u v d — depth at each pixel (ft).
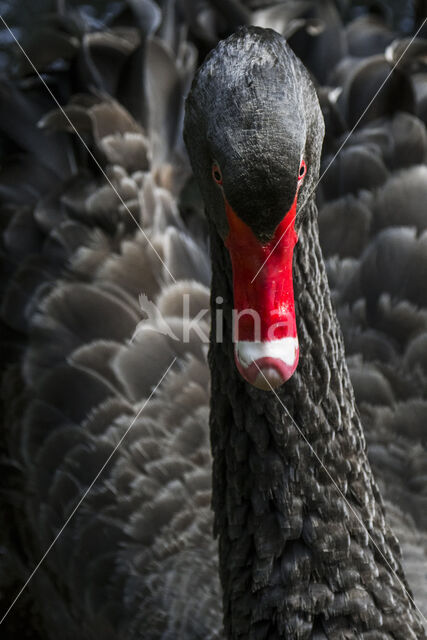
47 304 21.75
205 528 19.08
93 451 20.17
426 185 22.20
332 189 23.12
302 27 26.89
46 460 20.77
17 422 21.39
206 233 23.77
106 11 38.63
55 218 22.53
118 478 19.80
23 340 21.84
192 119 13.07
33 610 22.86
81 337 21.25
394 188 22.35
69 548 20.08
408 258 21.56
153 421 20.11
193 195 23.95
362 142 23.24
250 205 12.08
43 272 22.13
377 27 28.02
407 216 21.99
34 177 24.06
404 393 20.39
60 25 27.96
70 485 20.29
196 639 17.76
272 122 11.82
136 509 19.51
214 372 15.64
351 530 14.98
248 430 15.01
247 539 15.44
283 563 14.96
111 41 25.35
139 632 18.49
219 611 17.93
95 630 19.76
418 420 20.13
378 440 20.06
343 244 22.38
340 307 21.74
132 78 24.02
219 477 16.15
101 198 22.24
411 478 19.65
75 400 20.74
